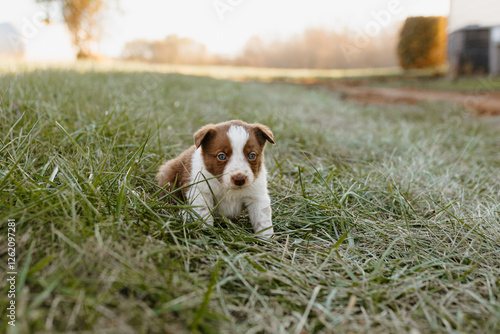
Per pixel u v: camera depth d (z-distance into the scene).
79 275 0.48
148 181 0.73
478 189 0.94
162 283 0.49
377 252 0.66
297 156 1.12
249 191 0.69
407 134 1.38
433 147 1.26
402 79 5.29
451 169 1.06
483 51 4.36
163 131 1.06
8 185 0.59
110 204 0.60
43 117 0.89
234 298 0.50
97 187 0.62
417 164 1.06
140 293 0.47
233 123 0.71
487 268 0.62
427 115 2.05
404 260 0.62
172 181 0.75
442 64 5.23
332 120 1.81
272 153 1.09
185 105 1.51
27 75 1.29
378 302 0.52
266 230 0.68
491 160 1.20
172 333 0.43
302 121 1.59
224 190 0.69
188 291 0.49
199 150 0.73
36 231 0.53
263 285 0.53
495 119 2.00
